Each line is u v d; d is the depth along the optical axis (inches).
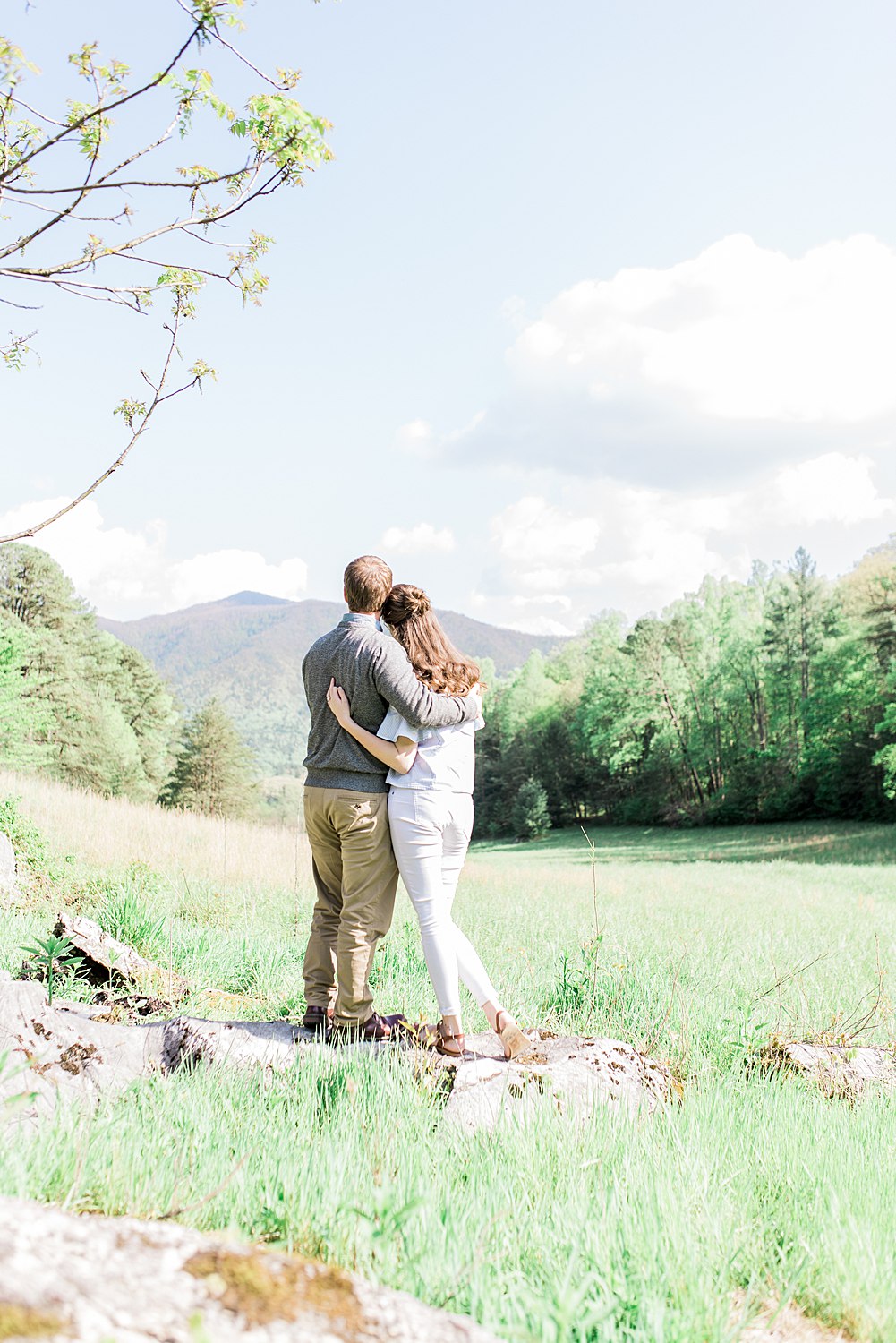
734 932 427.5
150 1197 84.7
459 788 144.6
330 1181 92.7
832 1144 133.5
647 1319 77.1
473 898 618.5
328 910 154.7
